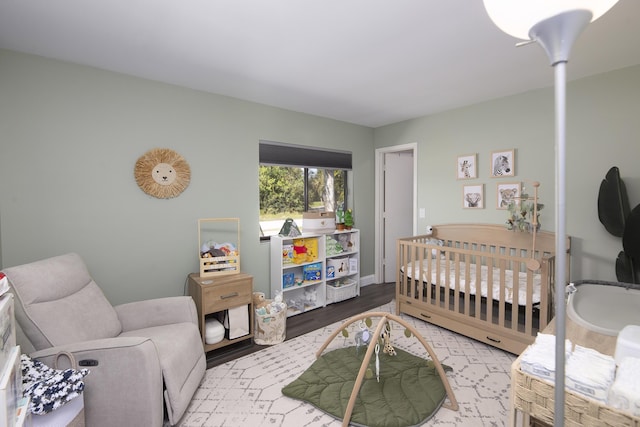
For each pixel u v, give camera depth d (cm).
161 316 212
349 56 222
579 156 269
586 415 77
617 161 250
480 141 333
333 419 176
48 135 217
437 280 288
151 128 260
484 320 257
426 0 158
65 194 224
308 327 304
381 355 241
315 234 353
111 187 242
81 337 168
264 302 289
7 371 100
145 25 179
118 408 151
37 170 214
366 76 259
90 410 149
